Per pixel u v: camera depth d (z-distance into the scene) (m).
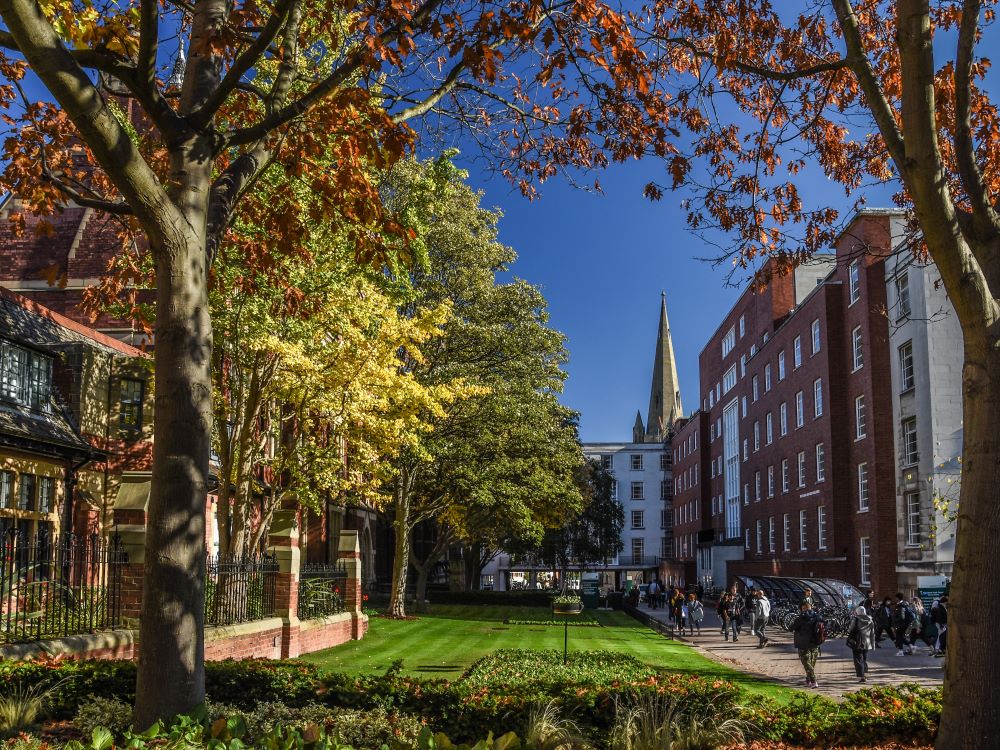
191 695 6.58
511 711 9.02
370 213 9.13
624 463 101.31
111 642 12.37
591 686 9.86
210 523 24.36
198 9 8.02
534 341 33.66
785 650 25.97
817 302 41.78
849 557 37.94
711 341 75.12
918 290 32.09
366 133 8.39
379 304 20.69
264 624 17.16
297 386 18.64
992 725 6.64
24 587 12.65
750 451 58.25
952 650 6.91
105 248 26.16
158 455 6.80
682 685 9.89
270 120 7.82
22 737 7.22
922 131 7.01
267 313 16.98
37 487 18.34
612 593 58.66
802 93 11.18
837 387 39.69
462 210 33.28
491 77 7.98
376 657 19.36
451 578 52.72
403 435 21.86
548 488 35.44
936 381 31.34
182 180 7.23
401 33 7.84
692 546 80.25
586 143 11.22
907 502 33.34
